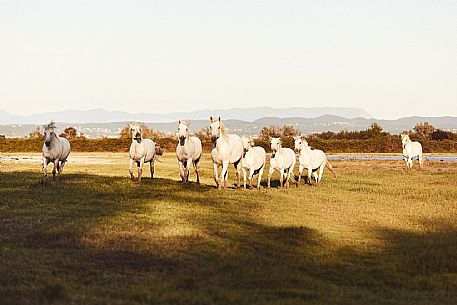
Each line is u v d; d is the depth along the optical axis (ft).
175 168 123.95
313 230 43.73
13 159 161.48
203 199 60.03
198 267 31.63
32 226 41.65
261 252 36.17
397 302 26.84
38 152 231.09
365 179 95.76
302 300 25.80
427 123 290.97
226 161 70.18
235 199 61.67
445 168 128.77
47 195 58.95
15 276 28.58
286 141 196.54
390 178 97.86
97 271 30.19
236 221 47.11
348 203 62.39
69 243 36.22
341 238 42.22
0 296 25.29
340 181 91.40
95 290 26.71
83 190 63.57
